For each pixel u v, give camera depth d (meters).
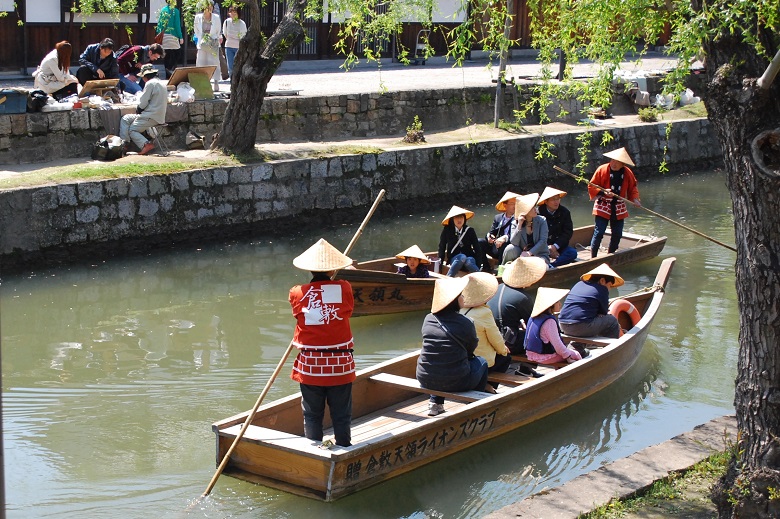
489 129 20.97
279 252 15.26
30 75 20.81
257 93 16.48
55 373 9.70
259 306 12.32
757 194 5.43
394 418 8.30
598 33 7.31
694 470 6.71
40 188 13.75
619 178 13.76
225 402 8.98
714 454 6.86
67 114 15.90
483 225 17.69
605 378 9.33
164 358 10.25
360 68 26.05
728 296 13.01
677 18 6.36
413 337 11.27
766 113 5.40
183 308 12.17
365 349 10.77
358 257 15.01
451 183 19.12
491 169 19.78
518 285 9.41
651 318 10.26
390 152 18.06
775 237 5.49
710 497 6.03
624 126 22.39
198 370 9.88
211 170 15.65
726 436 6.61
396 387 8.19
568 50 8.29
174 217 15.26
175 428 8.29
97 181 14.33
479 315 8.52
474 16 8.38
